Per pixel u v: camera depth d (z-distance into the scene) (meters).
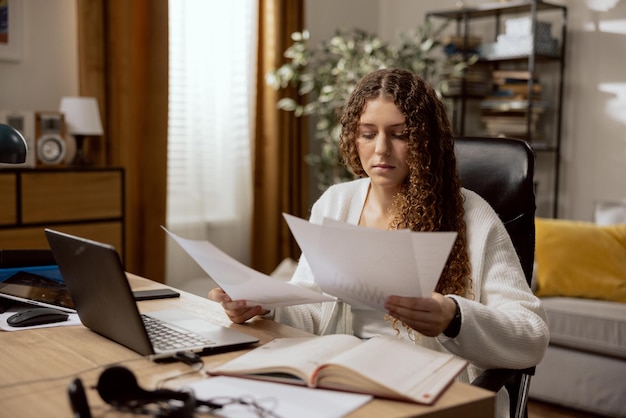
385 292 1.19
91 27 3.57
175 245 4.16
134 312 1.14
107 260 1.12
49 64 3.68
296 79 4.30
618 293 3.11
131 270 3.82
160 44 3.80
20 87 3.59
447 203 1.51
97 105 3.53
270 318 1.49
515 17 4.69
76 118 3.40
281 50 4.46
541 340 1.32
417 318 1.18
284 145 4.55
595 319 2.93
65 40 3.72
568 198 4.48
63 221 3.22
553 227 3.29
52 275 1.60
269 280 1.24
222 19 4.31
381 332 1.55
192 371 1.09
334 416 0.90
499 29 4.75
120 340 1.23
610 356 2.91
